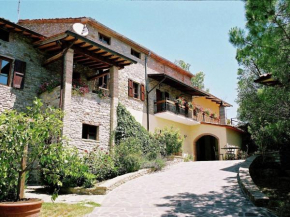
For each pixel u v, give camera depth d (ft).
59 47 41.50
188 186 29.81
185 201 23.63
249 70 53.52
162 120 61.98
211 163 46.19
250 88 53.93
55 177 19.12
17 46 40.16
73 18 49.29
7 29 38.73
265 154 38.78
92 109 41.34
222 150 65.57
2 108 36.76
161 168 42.55
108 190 28.78
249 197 22.91
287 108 24.91
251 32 18.70
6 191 19.10
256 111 38.42
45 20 52.49
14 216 15.75
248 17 18.31
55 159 19.10
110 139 43.11
